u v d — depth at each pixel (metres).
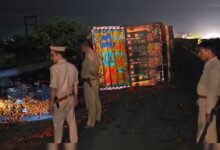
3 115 11.93
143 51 14.30
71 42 16.22
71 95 7.19
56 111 7.10
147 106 11.11
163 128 9.02
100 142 7.86
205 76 6.63
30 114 11.98
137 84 14.20
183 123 9.35
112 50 14.15
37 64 17.97
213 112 6.42
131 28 14.24
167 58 14.30
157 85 13.95
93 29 14.08
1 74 16.36
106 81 14.08
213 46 6.51
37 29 18.14
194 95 11.41
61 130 7.16
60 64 7.09
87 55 9.12
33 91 14.02
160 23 14.38
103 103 11.84
